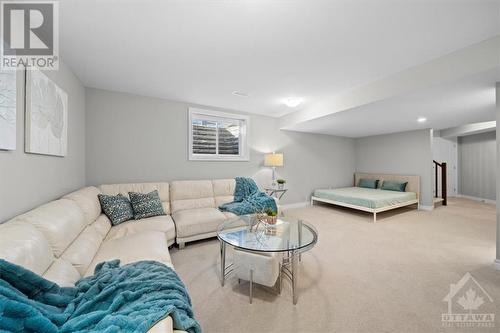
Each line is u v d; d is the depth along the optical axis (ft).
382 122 14.08
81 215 5.99
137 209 8.88
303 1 4.80
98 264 4.61
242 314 5.15
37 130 5.55
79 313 3.08
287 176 17.07
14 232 3.59
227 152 14.57
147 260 5.02
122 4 4.87
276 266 5.73
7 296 2.48
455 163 22.27
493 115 12.07
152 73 8.65
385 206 13.83
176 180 12.36
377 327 4.75
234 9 5.06
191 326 3.28
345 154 20.94
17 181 4.86
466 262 7.76
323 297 5.77
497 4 4.80
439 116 12.30
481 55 6.25
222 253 6.53
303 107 13.62
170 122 12.15
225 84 9.76
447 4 4.84
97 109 10.25
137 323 2.69
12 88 4.56
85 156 9.96
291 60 7.52
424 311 5.24
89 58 7.39
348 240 10.00
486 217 14.15
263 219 7.68
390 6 4.92
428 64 7.48
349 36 6.11
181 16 5.30
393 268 7.33
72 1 4.74
